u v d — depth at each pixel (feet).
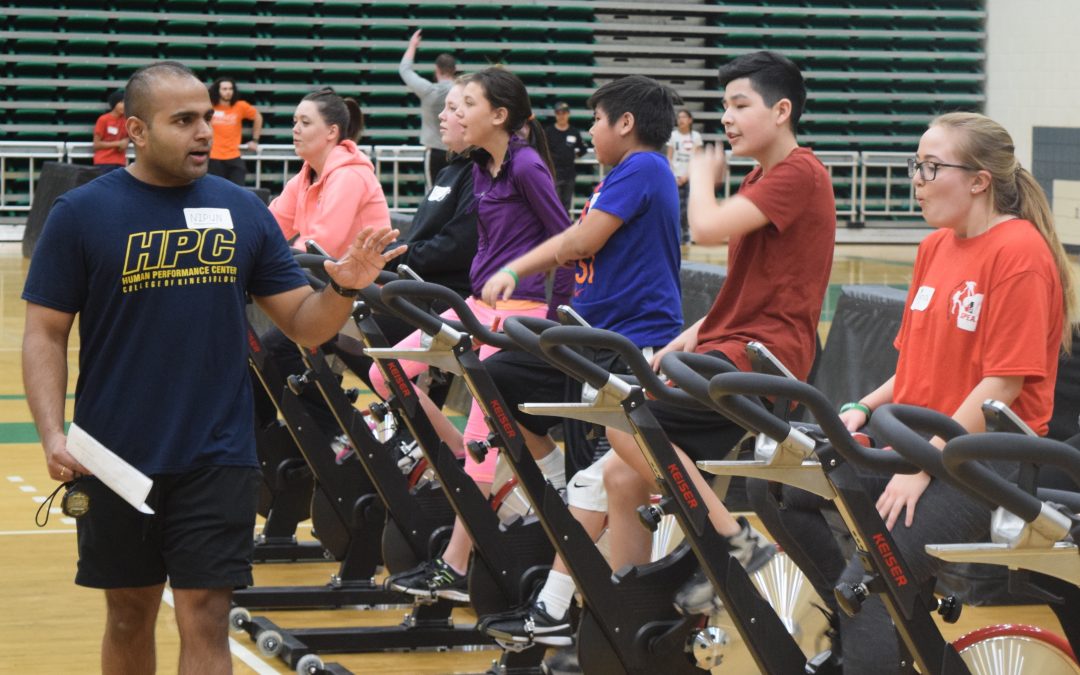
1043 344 11.27
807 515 11.96
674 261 14.66
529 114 16.97
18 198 63.00
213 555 10.85
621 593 11.93
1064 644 10.68
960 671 9.27
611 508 12.98
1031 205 11.68
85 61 64.69
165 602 17.49
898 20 74.23
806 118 72.95
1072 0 66.95
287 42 67.31
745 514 21.48
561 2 71.26
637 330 14.42
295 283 11.49
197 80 11.01
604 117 14.66
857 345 22.24
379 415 14.70
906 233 71.87
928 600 9.50
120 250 10.82
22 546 19.72
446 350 12.34
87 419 10.95
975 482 7.64
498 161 16.94
